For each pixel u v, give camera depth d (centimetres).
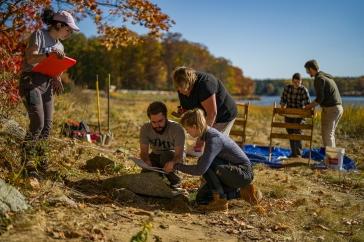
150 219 489
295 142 1066
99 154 748
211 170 565
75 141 852
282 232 505
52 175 588
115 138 1133
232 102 660
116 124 1448
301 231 513
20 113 754
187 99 615
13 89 668
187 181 698
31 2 823
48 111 580
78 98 1911
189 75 586
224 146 559
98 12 899
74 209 485
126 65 8650
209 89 602
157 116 562
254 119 2091
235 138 1389
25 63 560
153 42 8738
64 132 936
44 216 446
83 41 6875
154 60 9031
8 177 520
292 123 987
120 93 6500
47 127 584
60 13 563
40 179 556
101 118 1566
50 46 563
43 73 561
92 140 987
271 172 857
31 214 440
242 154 575
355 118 1633
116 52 7994
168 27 937
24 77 555
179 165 558
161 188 580
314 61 987
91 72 6912
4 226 406
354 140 1430
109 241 414
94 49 7031
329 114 992
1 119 656
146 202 567
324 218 554
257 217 550
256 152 1095
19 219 421
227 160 569
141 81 8875
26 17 830
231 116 659
